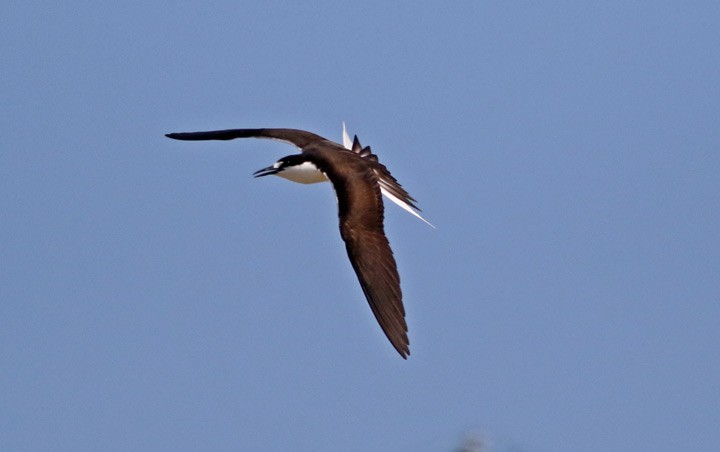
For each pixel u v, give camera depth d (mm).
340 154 25469
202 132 27250
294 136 26469
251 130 26922
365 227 23922
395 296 23422
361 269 23531
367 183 24641
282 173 25328
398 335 23281
